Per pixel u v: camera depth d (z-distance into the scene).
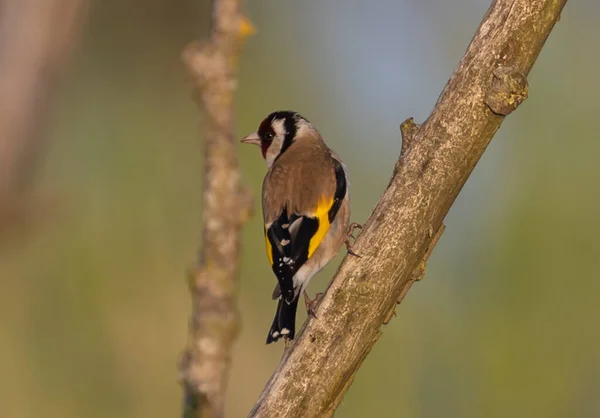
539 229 11.30
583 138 11.52
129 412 11.10
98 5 12.49
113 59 12.73
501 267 11.34
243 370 11.77
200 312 4.02
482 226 11.67
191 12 13.12
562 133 11.61
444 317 11.45
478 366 11.05
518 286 11.21
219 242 4.01
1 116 4.05
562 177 11.43
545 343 10.96
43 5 4.04
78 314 11.13
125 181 11.98
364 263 5.87
